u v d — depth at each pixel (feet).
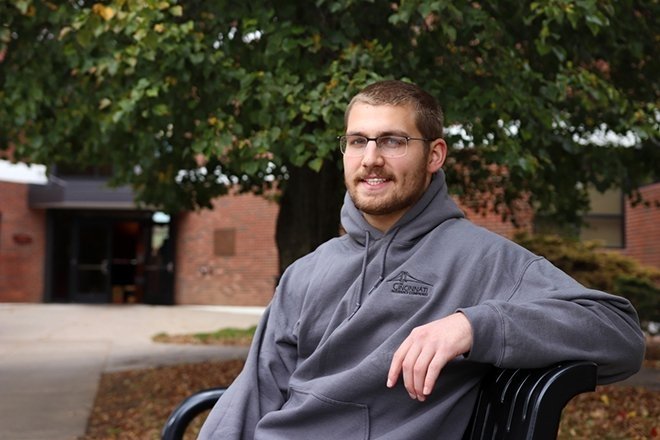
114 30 13.12
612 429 16.47
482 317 4.64
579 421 17.17
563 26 14.82
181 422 6.37
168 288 66.95
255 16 13.58
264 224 62.90
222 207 65.10
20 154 18.67
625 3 14.16
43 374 26.73
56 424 18.31
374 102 5.76
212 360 29.17
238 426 5.80
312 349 6.00
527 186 20.67
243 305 63.52
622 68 17.80
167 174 21.29
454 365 5.34
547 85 13.98
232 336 39.42
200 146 13.57
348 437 5.39
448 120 13.35
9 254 64.95
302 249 19.19
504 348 4.61
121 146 18.99
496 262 5.37
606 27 14.43
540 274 5.22
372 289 5.70
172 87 14.43
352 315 5.68
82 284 67.97
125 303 68.33
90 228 68.44
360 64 13.16
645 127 14.60
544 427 4.51
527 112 13.79
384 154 5.71
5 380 25.35
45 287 66.28
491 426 5.09
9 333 42.01
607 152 17.37
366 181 5.77
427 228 5.78
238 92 13.57
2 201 64.54
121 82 15.30
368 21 14.28
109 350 33.99
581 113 16.65
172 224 67.26
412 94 5.78
